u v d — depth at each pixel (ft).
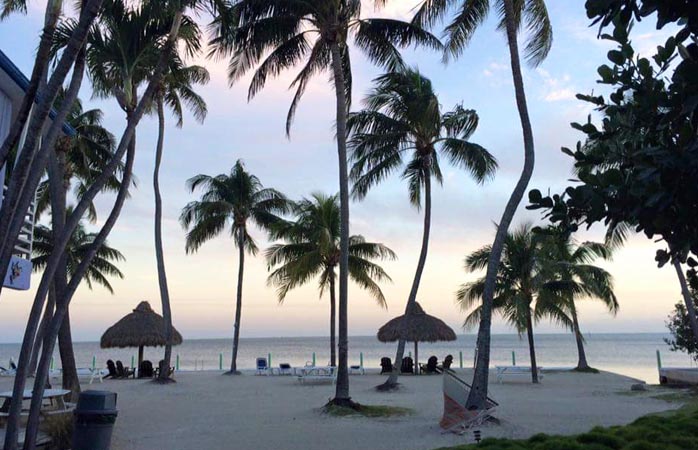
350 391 67.97
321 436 38.27
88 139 69.26
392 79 63.10
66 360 52.21
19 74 31.37
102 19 32.12
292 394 65.36
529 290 78.33
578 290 79.46
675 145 9.12
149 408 53.98
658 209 9.04
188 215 99.04
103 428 28.78
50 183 50.49
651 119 10.24
